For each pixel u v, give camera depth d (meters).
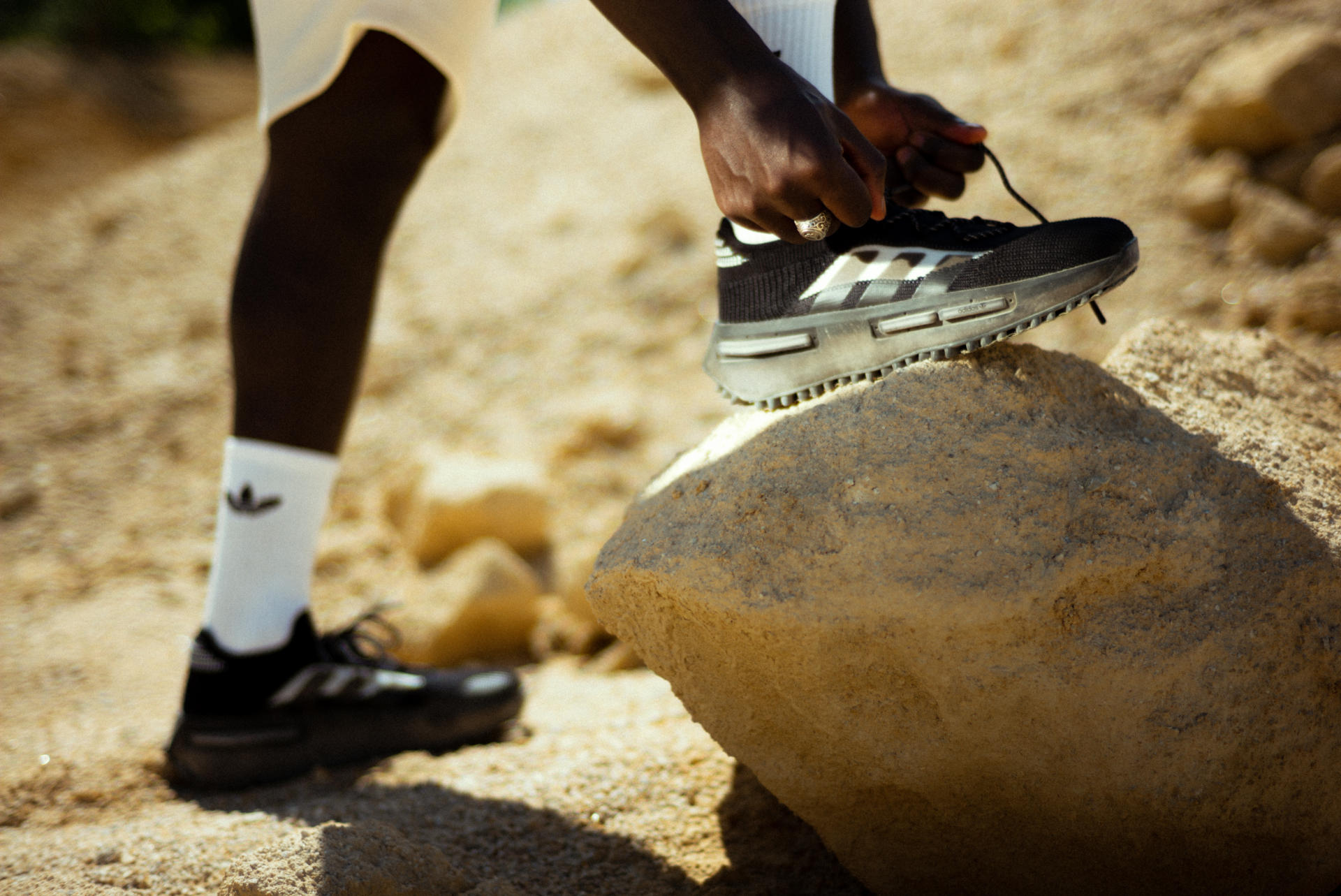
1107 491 1.07
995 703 1.03
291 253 1.52
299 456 1.60
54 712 2.07
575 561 2.72
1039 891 1.13
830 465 1.07
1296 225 3.26
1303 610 1.07
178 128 10.12
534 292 4.29
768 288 1.21
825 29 1.23
